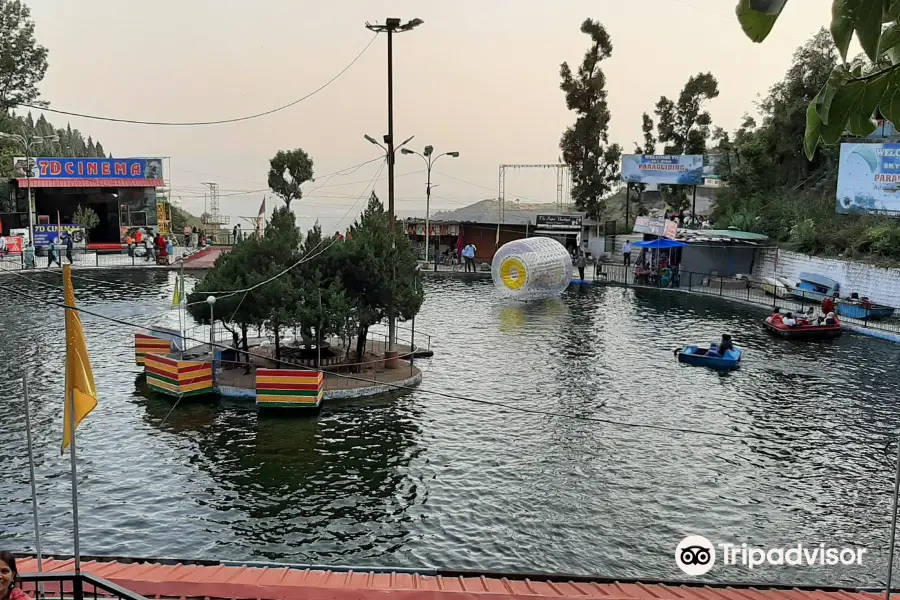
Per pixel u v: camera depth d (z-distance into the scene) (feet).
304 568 37.40
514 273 147.02
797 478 55.67
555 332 113.19
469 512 49.67
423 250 216.33
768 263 163.43
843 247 143.95
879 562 43.24
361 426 67.97
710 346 97.40
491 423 68.74
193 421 68.90
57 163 207.62
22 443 61.41
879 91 7.93
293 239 88.12
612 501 51.49
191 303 83.76
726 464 58.39
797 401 75.56
